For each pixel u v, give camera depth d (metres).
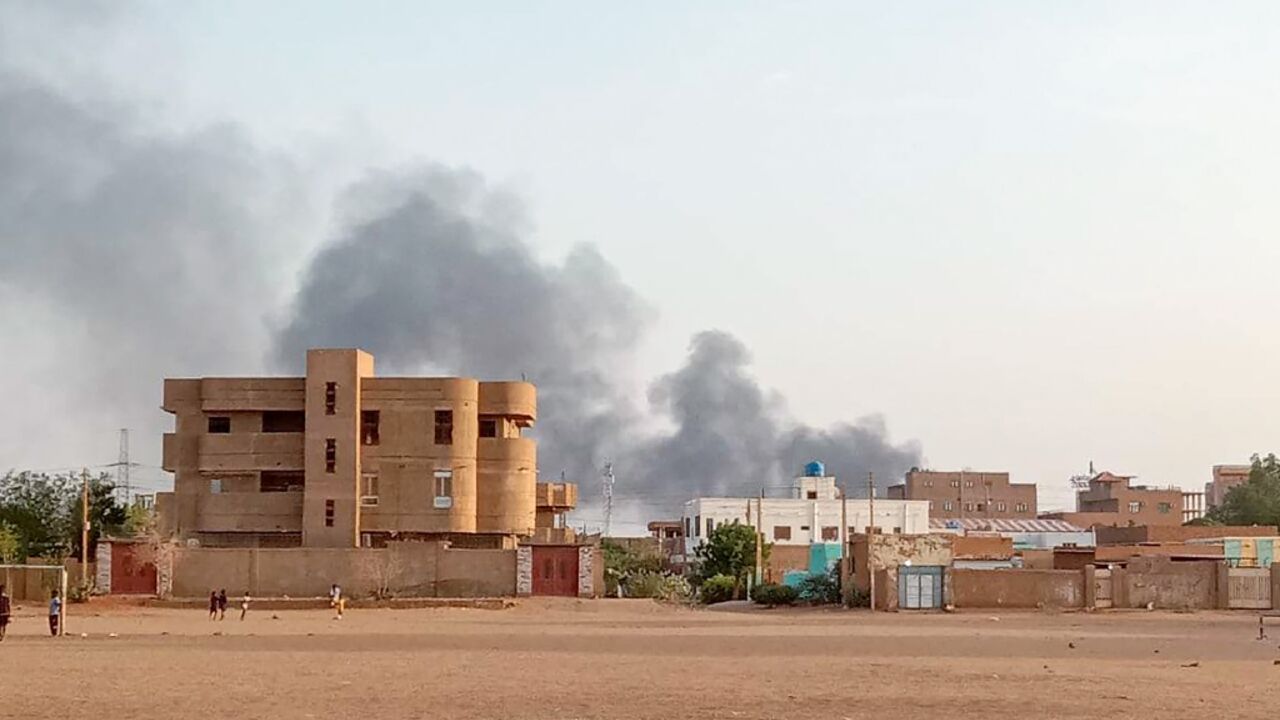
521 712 29.70
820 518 168.38
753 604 115.69
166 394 110.62
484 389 111.81
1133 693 35.12
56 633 62.88
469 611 94.19
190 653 49.69
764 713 29.84
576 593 102.38
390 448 108.75
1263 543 120.50
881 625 80.56
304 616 87.81
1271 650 56.12
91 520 126.62
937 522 173.88
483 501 110.38
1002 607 101.12
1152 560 106.56
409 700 32.12
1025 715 29.84
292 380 109.38
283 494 108.94
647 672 41.19
